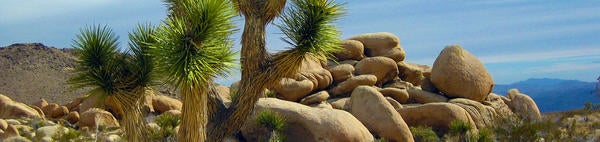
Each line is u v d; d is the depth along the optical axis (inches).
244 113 313.3
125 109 288.0
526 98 962.1
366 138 626.8
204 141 279.1
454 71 925.2
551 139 606.5
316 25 312.2
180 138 277.7
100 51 287.9
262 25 311.4
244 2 310.5
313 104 870.4
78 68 287.1
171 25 263.4
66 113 1061.1
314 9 313.7
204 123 276.7
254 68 310.2
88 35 289.0
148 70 290.2
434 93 949.8
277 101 630.5
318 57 319.6
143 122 293.6
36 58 2593.5
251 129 592.7
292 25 311.6
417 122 771.4
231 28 269.4
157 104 940.6
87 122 834.2
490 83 948.6
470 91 917.8
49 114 1055.6
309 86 891.4
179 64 255.9
